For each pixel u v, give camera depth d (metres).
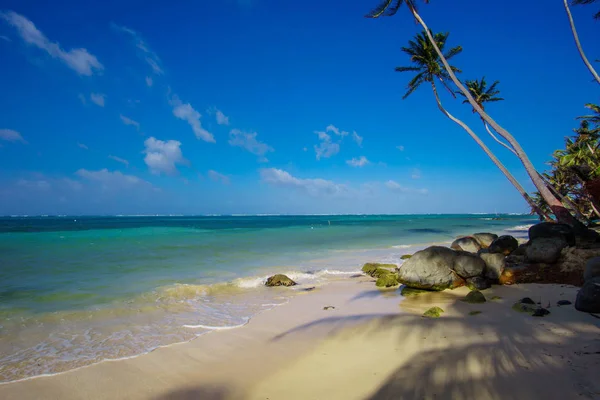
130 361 6.59
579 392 4.46
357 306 10.59
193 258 19.94
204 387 5.60
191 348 7.25
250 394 5.33
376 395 4.95
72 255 20.23
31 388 5.57
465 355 6.04
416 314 9.27
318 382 5.55
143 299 11.02
